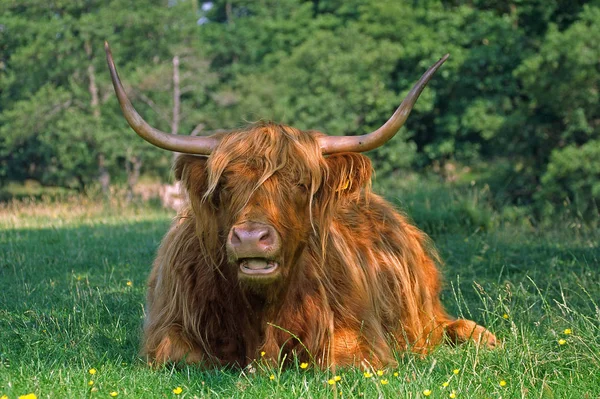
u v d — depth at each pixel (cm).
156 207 3130
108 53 648
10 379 607
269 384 620
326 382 621
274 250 602
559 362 692
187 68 6159
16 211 2709
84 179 6550
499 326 847
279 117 5569
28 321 860
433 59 5269
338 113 5528
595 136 4456
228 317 705
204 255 686
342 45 5881
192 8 6638
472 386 632
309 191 659
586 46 4144
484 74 5391
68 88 6031
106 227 1908
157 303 749
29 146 6206
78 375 631
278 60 6756
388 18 5803
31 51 5688
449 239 1541
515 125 4719
